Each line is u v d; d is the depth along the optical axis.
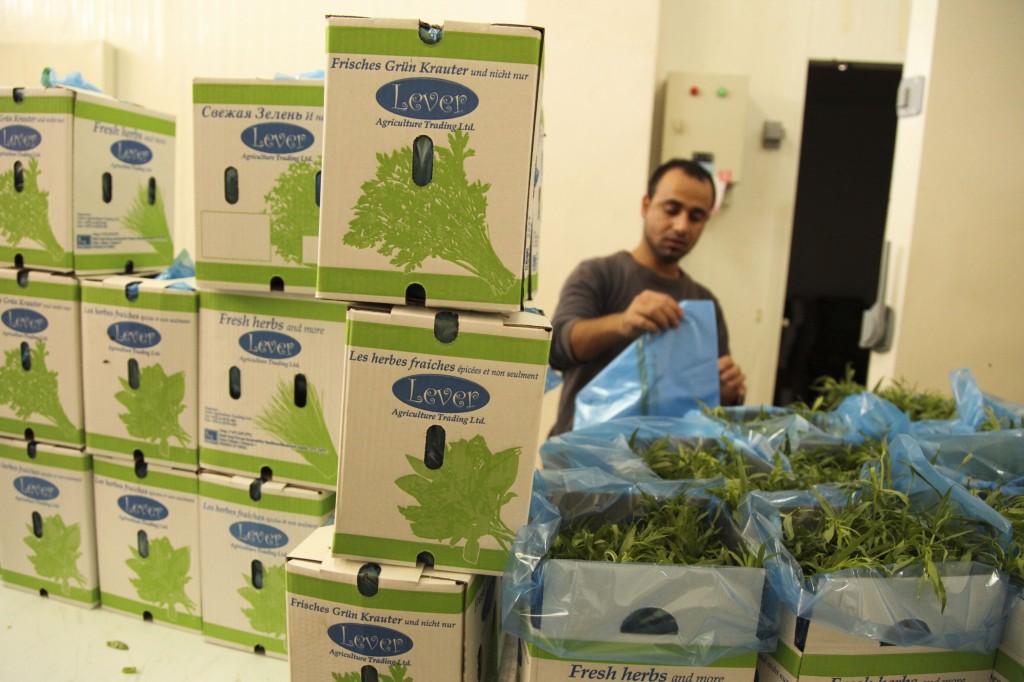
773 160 2.58
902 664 0.85
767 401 2.69
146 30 2.70
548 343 0.86
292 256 1.09
